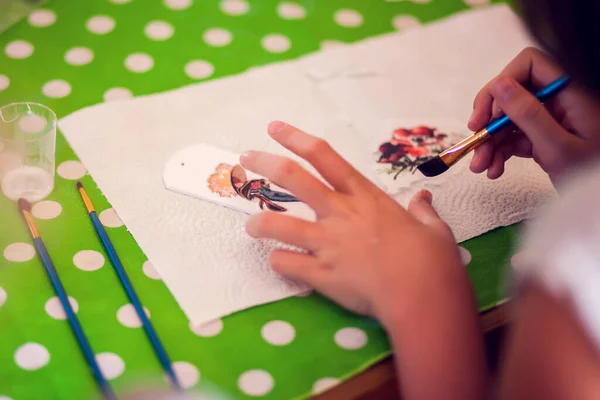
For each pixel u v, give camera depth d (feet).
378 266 2.11
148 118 2.80
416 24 3.44
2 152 2.52
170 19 3.25
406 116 2.96
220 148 2.72
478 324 2.08
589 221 1.55
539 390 1.62
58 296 2.19
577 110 2.44
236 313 2.20
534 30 1.62
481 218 2.59
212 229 2.43
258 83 3.02
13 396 1.96
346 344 2.16
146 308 2.19
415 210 2.40
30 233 2.35
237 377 2.05
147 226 2.42
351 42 3.30
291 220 2.24
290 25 3.33
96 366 2.01
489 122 2.60
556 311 1.58
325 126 2.87
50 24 3.13
